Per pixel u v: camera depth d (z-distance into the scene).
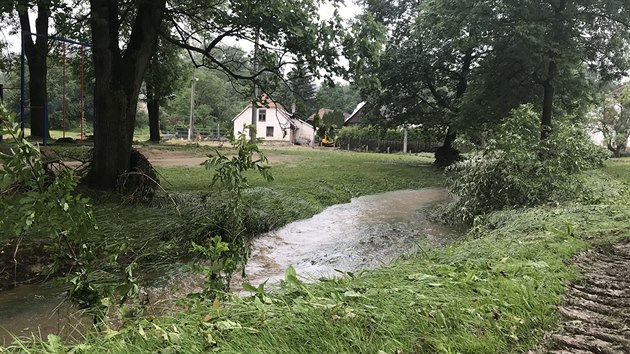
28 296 5.19
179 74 31.23
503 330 3.41
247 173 17.34
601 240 6.89
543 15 17.73
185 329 2.98
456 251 6.17
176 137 56.88
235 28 11.40
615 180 16.02
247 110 59.72
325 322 3.05
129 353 2.69
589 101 21.25
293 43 11.20
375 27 11.18
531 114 11.70
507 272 4.76
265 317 3.13
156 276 5.93
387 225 10.94
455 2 19.33
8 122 3.03
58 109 53.03
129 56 10.07
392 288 3.99
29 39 23.27
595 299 4.47
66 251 4.36
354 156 35.41
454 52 26.47
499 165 10.88
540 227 7.61
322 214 12.04
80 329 4.10
